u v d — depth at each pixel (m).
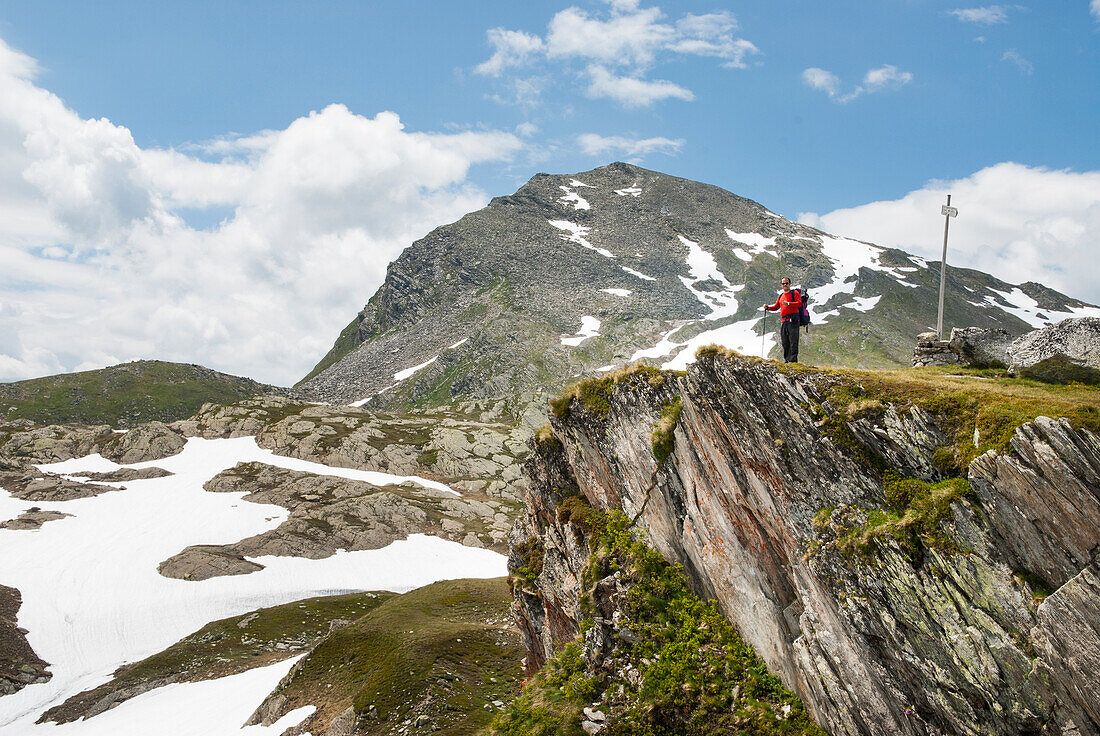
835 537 19.55
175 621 96.81
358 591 107.62
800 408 21.38
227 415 188.12
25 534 118.00
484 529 135.88
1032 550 15.41
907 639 17.19
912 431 18.62
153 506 134.88
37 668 84.25
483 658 62.22
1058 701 14.35
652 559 28.67
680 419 27.84
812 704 20.39
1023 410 16.78
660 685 24.62
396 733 51.16
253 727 61.91
